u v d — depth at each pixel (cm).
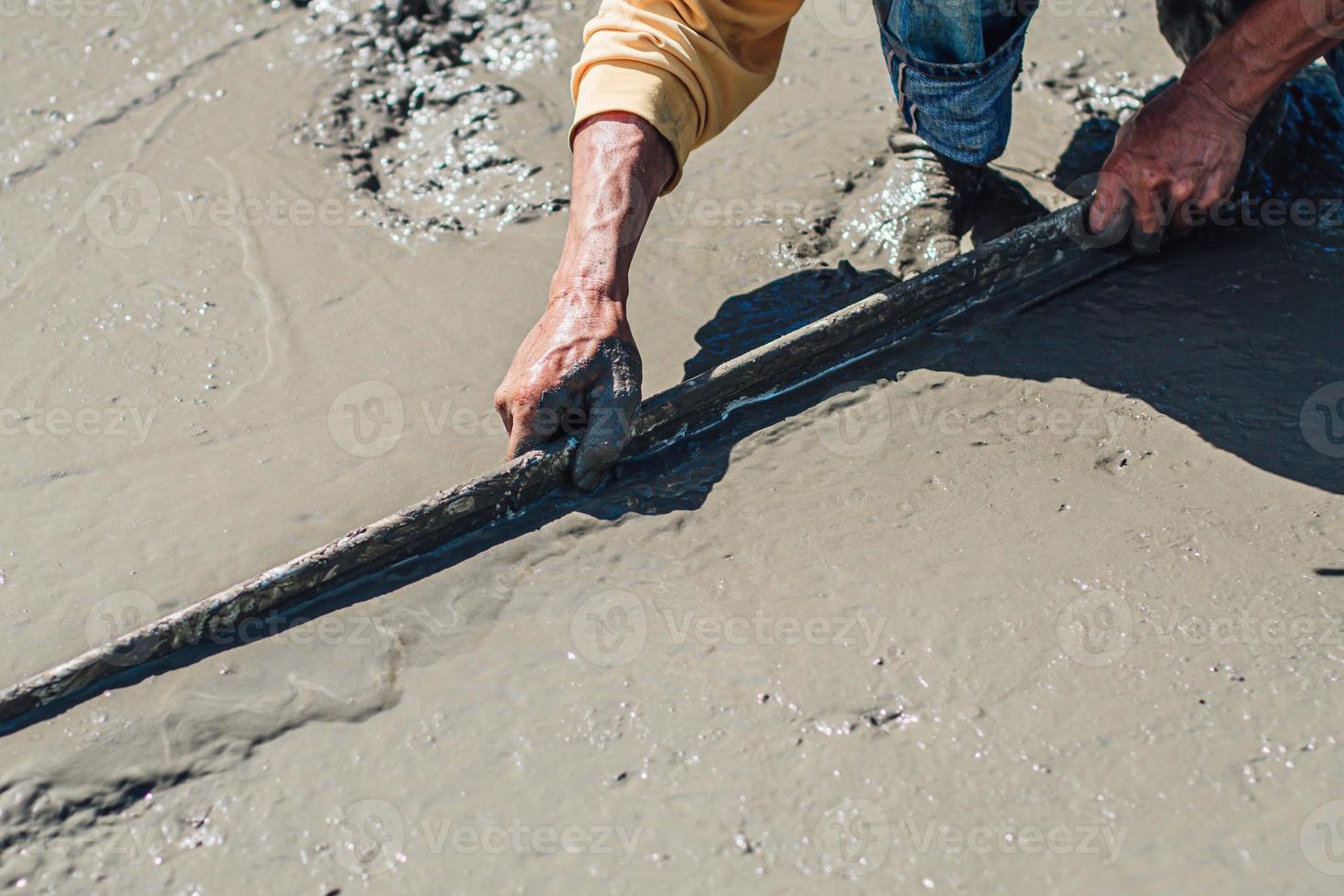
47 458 217
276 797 158
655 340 234
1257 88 226
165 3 340
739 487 200
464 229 273
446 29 325
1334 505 188
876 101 300
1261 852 143
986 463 201
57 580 192
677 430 208
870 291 247
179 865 151
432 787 157
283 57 320
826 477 200
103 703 169
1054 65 304
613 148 202
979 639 171
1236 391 212
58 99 312
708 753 158
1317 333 225
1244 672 163
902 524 191
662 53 205
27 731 166
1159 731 157
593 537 192
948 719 160
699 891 143
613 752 160
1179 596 175
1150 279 242
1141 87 296
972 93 236
